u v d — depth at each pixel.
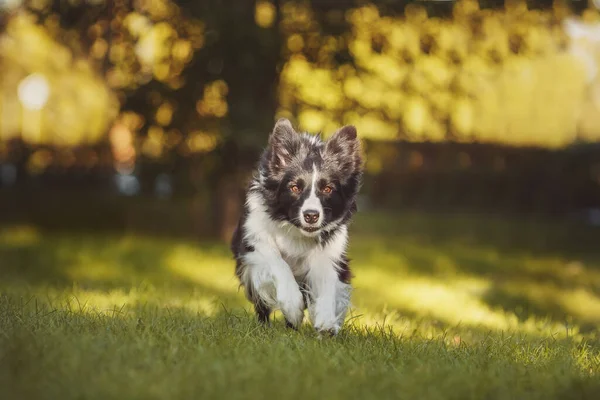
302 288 5.61
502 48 13.93
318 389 3.44
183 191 14.06
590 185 17.55
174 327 4.89
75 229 15.31
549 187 17.44
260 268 5.37
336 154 5.58
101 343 3.95
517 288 10.93
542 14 13.35
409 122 14.69
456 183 17.16
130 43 13.09
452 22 13.26
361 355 4.40
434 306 8.70
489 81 15.96
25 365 3.44
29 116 15.23
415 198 17.20
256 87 12.72
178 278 9.99
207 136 12.91
